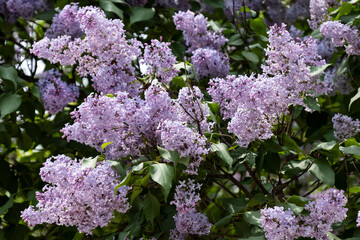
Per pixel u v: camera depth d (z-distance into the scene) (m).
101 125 2.38
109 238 3.01
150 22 3.98
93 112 2.33
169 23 4.01
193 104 2.57
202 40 3.40
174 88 3.65
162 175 2.29
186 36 3.39
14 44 4.30
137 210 3.00
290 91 2.54
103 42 2.58
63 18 3.38
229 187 4.87
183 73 3.23
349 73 3.70
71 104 4.10
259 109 2.45
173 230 2.86
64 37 2.78
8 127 3.74
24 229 3.47
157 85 2.45
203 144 2.41
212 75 3.25
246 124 2.48
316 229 2.37
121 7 3.88
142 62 2.69
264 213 2.30
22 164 3.94
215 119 2.80
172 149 2.34
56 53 2.77
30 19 4.34
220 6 4.05
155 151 2.53
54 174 2.31
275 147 2.67
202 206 3.54
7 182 3.81
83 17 2.54
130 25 3.97
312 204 2.40
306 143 3.73
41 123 4.28
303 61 2.54
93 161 2.36
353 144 2.67
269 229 2.30
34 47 2.78
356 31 3.10
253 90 2.40
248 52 3.44
